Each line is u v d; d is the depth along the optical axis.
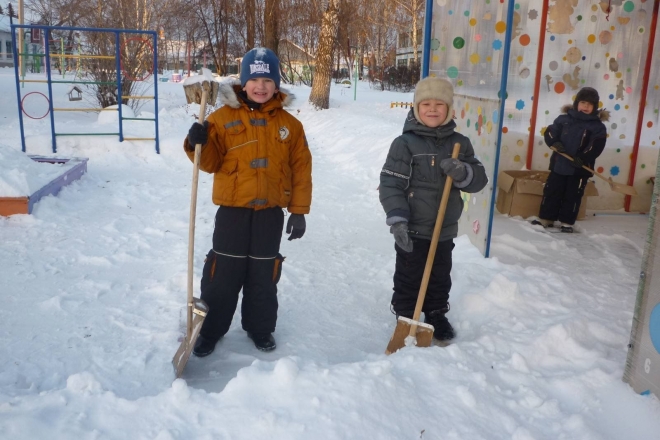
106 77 13.95
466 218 5.23
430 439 2.32
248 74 2.98
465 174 3.12
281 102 3.11
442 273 3.41
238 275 3.13
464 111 5.33
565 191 5.89
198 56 32.91
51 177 6.39
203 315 2.93
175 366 2.89
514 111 6.90
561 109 6.77
